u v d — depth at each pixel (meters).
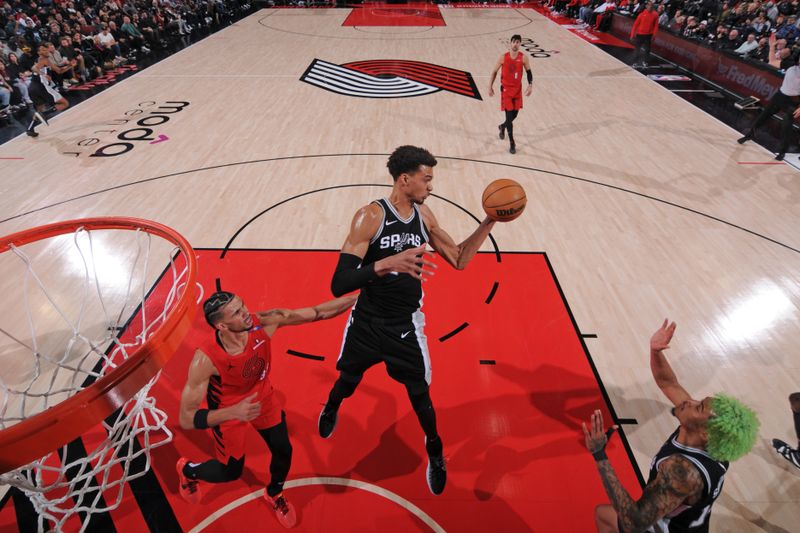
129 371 1.97
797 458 2.94
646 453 3.07
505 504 2.79
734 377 3.63
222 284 4.48
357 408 3.35
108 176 6.43
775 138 7.59
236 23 16.38
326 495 2.83
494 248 5.01
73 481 2.40
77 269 4.71
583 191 6.09
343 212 5.60
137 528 2.66
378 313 2.45
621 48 13.01
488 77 10.51
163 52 12.72
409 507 2.77
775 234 5.28
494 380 3.56
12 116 8.57
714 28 11.51
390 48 12.91
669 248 5.05
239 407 2.07
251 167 6.66
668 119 8.30
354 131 7.81
